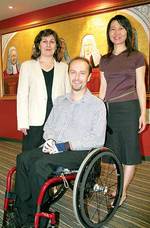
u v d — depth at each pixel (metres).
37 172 1.68
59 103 2.09
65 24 4.59
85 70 1.95
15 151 4.60
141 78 2.15
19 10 4.99
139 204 2.43
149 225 2.07
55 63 2.37
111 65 2.20
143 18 3.73
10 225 1.71
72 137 1.94
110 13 4.03
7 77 5.52
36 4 4.64
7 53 5.49
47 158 1.75
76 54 4.51
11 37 5.39
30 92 2.32
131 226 2.05
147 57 3.74
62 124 2.01
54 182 1.70
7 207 1.78
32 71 2.30
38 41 2.30
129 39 2.15
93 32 4.24
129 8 3.84
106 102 2.21
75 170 1.83
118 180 2.09
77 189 1.70
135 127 2.17
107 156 1.91
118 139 2.23
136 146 2.19
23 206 1.73
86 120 1.94
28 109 2.33
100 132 1.91
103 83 2.30
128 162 2.19
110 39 2.20
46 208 1.74
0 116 5.79
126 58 2.14
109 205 2.25
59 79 2.36
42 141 2.34
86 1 4.29
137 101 2.18
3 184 2.93
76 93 1.99
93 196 2.46
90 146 1.90
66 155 1.81
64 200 2.53
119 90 2.17
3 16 5.37
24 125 2.30
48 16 4.84
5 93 5.60
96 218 2.16
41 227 1.64
